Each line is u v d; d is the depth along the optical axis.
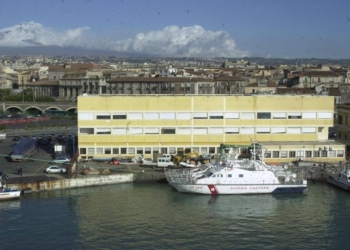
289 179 89.94
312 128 112.69
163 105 108.75
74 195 87.12
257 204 83.50
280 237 68.81
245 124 110.69
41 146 131.62
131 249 64.00
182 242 66.56
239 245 65.94
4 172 94.56
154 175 96.88
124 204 82.25
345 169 98.06
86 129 108.12
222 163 91.00
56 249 63.78
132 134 108.88
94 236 68.19
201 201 84.62
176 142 109.88
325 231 71.38
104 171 96.94
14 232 69.12
